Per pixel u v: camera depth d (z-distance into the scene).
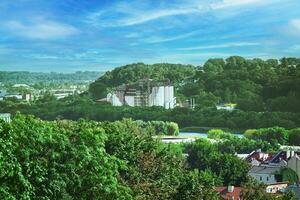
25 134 30.22
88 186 33.28
